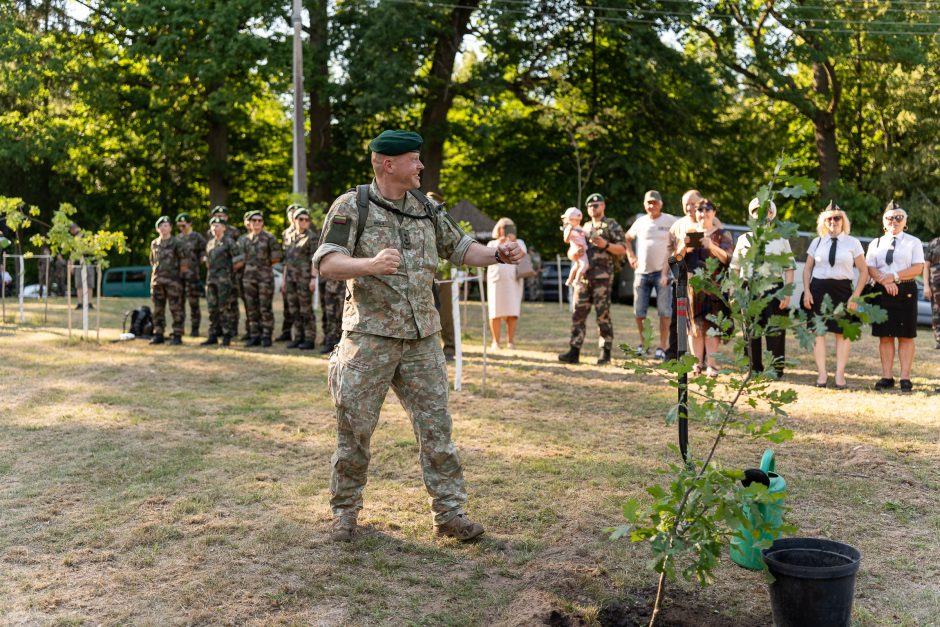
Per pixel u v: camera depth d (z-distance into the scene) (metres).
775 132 32.34
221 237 12.19
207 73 24.41
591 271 10.18
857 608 3.85
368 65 25.19
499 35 26.72
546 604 3.78
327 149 29.22
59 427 7.04
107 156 30.78
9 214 15.75
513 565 4.36
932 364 10.56
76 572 4.19
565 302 24.78
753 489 3.21
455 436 6.83
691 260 8.72
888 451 6.38
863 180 31.75
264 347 12.01
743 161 30.59
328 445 6.57
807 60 28.31
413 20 24.86
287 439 6.73
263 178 34.31
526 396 8.38
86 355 10.99
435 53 27.56
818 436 6.80
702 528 3.34
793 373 9.74
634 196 28.39
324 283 11.18
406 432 6.89
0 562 4.30
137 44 25.48
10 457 6.15
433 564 4.36
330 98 26.30
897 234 8.65
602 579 4.11
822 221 8.76
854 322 3.11
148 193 33.22
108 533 4.67
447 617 3.78
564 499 5.29
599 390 8.66
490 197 32.53
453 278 8.62
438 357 4.57
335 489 4.66
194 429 7.02
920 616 3.79
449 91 27.72
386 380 4.48
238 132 31.72
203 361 10.59
